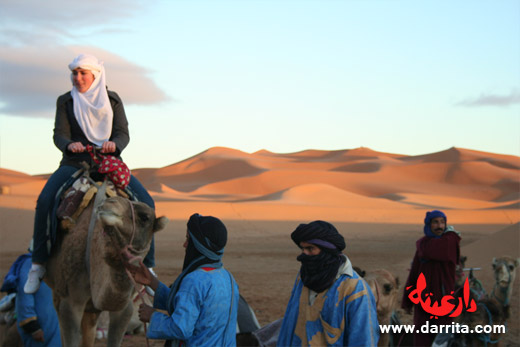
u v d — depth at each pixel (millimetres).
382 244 31188
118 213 4359
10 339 5941
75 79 5496
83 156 5387
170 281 15211
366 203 106812
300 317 3715
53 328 5680
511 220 61688
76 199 5016
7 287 5539
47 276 5277
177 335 3459
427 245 6602
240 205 65812
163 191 138125
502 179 197250
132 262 3906
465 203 126375
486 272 14000
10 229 18578
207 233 3615
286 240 33156
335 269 3631
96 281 4676
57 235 5137
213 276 3602
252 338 5234
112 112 5531
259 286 14695
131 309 5133
